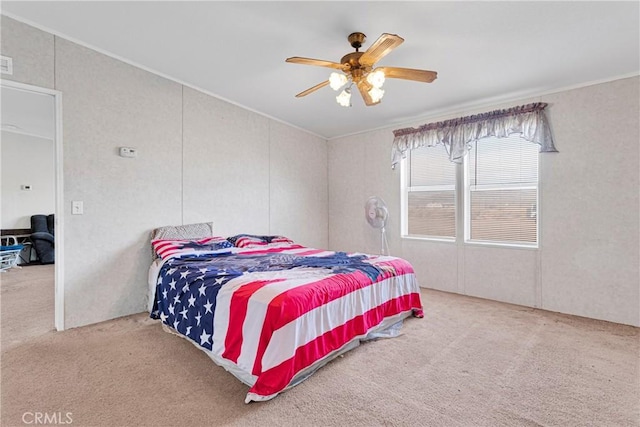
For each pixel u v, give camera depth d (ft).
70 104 9.62
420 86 11.31
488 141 13.04
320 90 12.47
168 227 11.68
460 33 8.22
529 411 5.82
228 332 6.96
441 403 6.07
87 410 5.85
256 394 5.96
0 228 19.58
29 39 8.88
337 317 7.62
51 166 21.52
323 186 18.52
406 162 15.56
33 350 8.25
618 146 10.11
